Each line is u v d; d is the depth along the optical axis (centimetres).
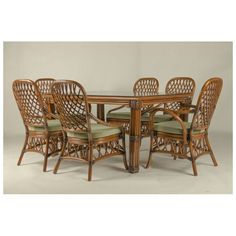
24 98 326
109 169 335
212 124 529
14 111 529
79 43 519
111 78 528
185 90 435
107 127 315
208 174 316
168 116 400
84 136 292
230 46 507
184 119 388
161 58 522
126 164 328
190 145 309
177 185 285
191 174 316
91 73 527
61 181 296
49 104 380
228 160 366
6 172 324
